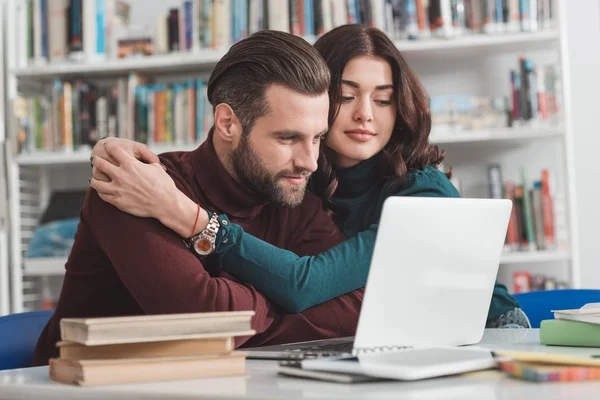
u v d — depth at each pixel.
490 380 0.79
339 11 2.92
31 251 3.04
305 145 1.32
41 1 3.16
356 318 1.31
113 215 1.24
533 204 2.91
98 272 1.39
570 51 3.15
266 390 0.73
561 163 3.11
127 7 3.27
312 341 1.24
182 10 3.05
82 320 0.78
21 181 3.23
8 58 3.16
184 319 0.81
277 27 2.96
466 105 2.92
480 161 3.16
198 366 0.82
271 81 1.29
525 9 2.89
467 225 1.02
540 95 2.89
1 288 3.09
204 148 1.41
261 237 1.46
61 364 0.82
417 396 0.69
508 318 1.65
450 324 1.06
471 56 3.15
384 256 0.94
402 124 1.68
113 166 1.23
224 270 1.28
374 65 1.62
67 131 3.12
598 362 0.79
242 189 1.39
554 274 3.10
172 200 1.21
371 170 1.68
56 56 3.15
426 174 1.63
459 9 2.92
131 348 0.81
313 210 1.55
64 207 3.17
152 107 3.06
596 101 3.13
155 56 3.07
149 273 1.19
